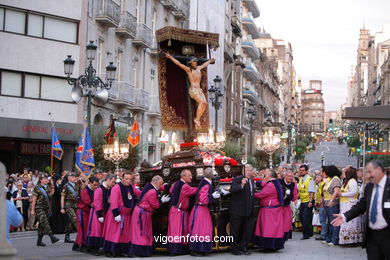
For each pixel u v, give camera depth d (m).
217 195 12.03
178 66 15.09
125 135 26.84
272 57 104.44
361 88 151.25
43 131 27.98
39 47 28.91
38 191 14.72
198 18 41.00
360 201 8.15
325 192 14.45
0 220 4.96
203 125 15.09
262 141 19.92
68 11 29.72
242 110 67.44
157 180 12.35
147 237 12.24
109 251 12.44
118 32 33.53
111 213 12.49
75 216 15.45
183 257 11.95
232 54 58.34
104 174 15.50
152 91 40.06
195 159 13.00
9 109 27.84
